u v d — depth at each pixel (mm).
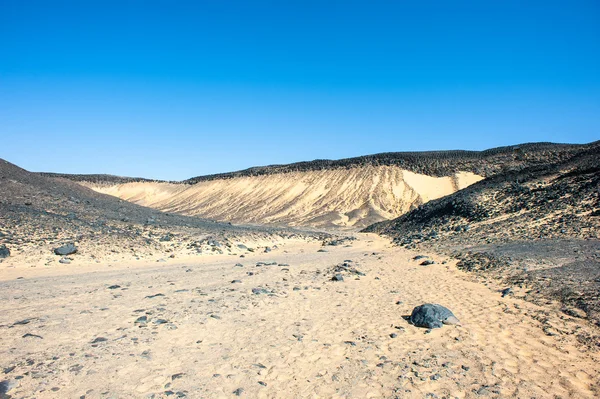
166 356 6820
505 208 30703
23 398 5121
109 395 5320
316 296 12070
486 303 10953
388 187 91188
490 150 107875
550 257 16109
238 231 34625
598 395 5691
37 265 17391
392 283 14453
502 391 5789
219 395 5488
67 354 6676
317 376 6234
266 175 117750
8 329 7891
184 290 12664
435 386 5938
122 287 13164
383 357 7082
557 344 7668
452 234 28547
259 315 9648
